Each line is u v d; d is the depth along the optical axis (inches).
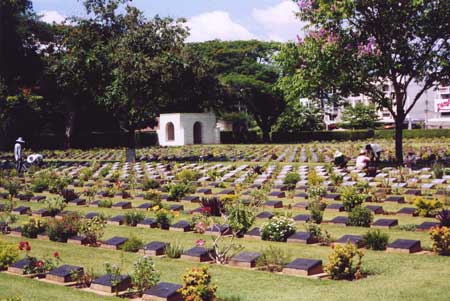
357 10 970.1
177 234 509.4
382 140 2176.4
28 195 794.8
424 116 3102.9
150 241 479.8
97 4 1376.7
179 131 2415.1
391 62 970.7
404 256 389.1
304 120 2532.0
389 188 734.5
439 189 714.2
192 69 1381.6
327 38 979.3
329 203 631.8
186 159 1401.3
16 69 1700.3
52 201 682.8
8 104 1727.4
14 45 1620.3
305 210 611.8
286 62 1021.8
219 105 2507.4
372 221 514.0
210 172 984.3
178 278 362.0
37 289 349.4
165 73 1306.6
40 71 1790.1
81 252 451.5
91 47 1395.2
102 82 1405.0
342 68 986.1
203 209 557.6
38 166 1224.2
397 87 1031.0
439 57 968.3
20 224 593.6
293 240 454.0
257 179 880.9
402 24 970.1
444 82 1022.4
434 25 964.6
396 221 508.7
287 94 1074.1
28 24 1875.0
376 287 316.2
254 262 386.9
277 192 722.2
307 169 1007.0
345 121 2780.5
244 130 2721.5
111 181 959.0
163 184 868.6
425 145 1635.1
